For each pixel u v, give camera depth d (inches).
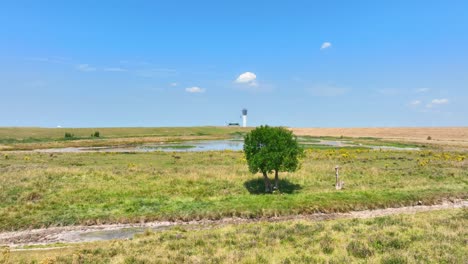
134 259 546.9
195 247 622.8
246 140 1190.9
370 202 1007.6
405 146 3417.8
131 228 866.8
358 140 4623.5
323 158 2044.8
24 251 674.8
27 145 3531.0
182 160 1963.6
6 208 958.4
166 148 3363.7
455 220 746.8
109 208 994.1
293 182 1305.4
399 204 1014.4
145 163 1819.6
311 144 3764.8
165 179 1286.9
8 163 1750.7
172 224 891.4
